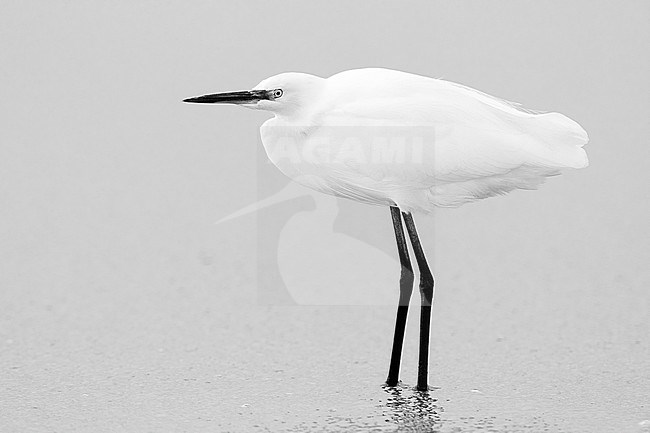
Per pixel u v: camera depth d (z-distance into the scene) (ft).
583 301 42.63
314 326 40.27
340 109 33.55
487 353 37.01
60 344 38.40
